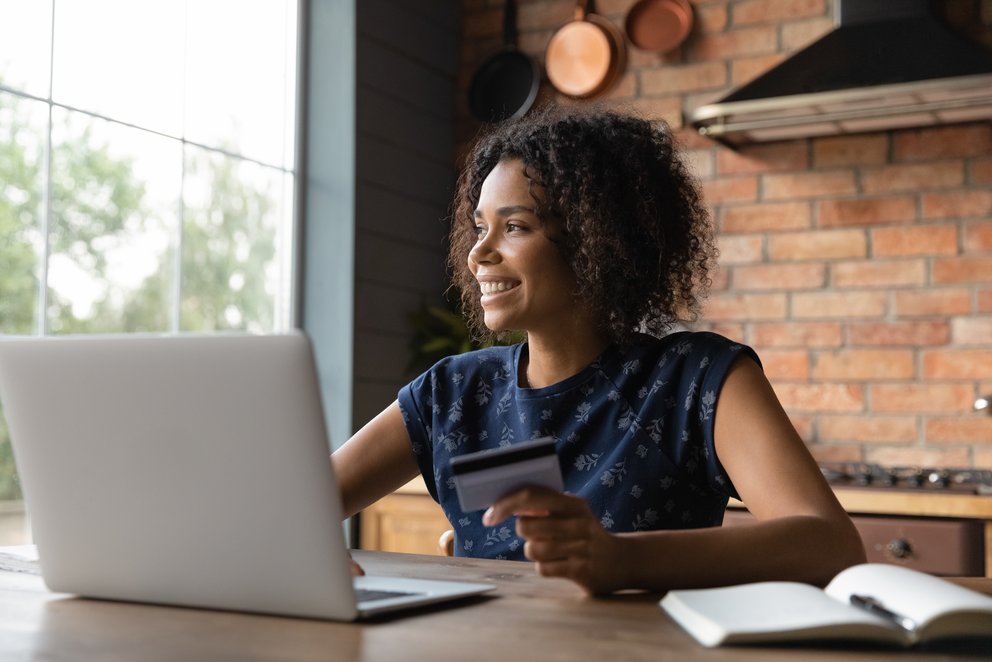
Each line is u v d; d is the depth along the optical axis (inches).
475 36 151.9
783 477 49.4
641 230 61.4
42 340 40.1
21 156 105.5
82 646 33.4
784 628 33.2
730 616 34.7
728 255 133.6
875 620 33.5
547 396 59.4
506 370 62.9
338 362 130.9
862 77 114.1
